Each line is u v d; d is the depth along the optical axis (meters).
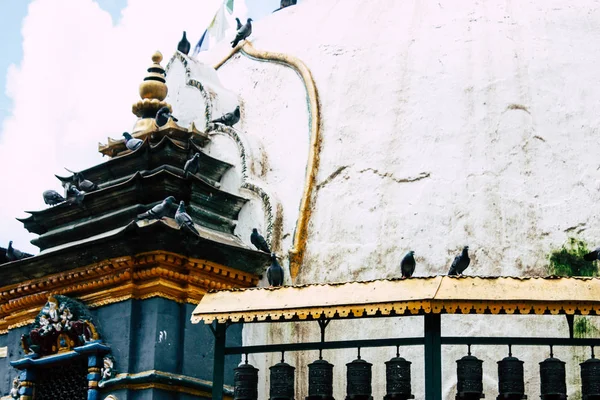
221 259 14.88
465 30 16.41
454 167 15.12
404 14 17.11
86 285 14.98
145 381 13.86
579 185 14.80
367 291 11.64
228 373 14.84
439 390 11.34
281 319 12.01
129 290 14.52
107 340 14.49
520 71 15.78
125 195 15.33
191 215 15.46
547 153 15.04
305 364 14.83
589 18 16.39
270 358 15.05
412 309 11.26
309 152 16.11
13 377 15.80
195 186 15.46
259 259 15.20
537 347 13.97
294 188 16.02
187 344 14.38
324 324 12.20
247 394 12.32
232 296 12.37
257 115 17.38
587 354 13.84
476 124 15.38
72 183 16.38
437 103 15.70
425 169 15.23
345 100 16.34
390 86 16.14
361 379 11.95
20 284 15.75
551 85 15.59
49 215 16.14
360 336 14.62
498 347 14.06
